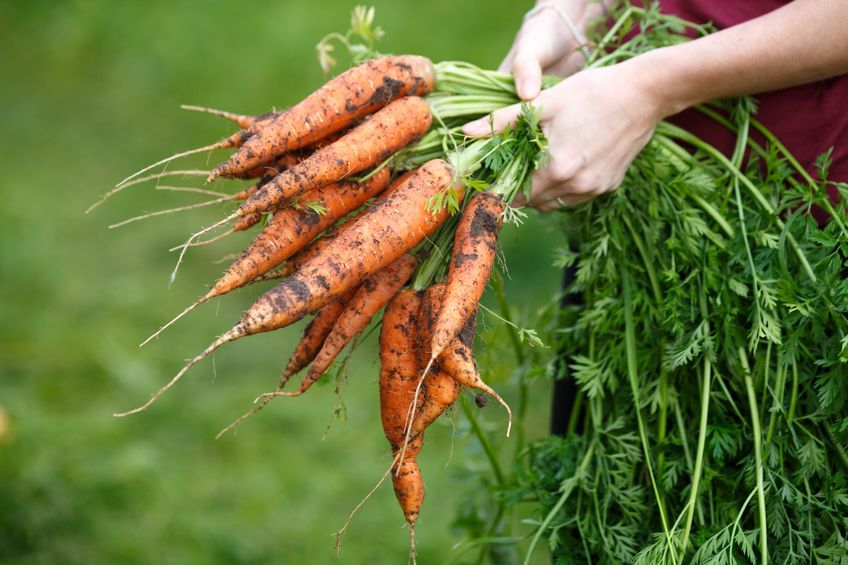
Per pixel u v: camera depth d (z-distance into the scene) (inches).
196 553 54.2
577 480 39.8
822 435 37.9
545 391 65.9
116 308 79.2
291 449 63.9
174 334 76.7
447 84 40.0
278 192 35.9
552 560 42.2
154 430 64.1
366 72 38.2
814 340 37.0
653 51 37.5
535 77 39.3
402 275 38.1
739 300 38.4
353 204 38.0
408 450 37.4
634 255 40.8
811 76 36.8
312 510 58.5
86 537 53.9
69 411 64.5
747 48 36.5
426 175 37.0
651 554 37.1
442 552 55.8
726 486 38.8
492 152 37.5
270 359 75.3
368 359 74.2
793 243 37.5
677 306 39.0
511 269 77.7
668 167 39.5
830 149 37.1
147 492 57.1
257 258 36.4
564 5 42.8
